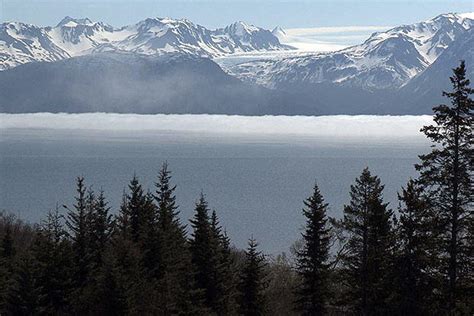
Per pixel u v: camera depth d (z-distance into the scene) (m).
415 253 91.00
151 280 121.88
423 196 88.75
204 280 122.81
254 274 129.12
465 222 85.81
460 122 83.44
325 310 121.88
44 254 117.38
